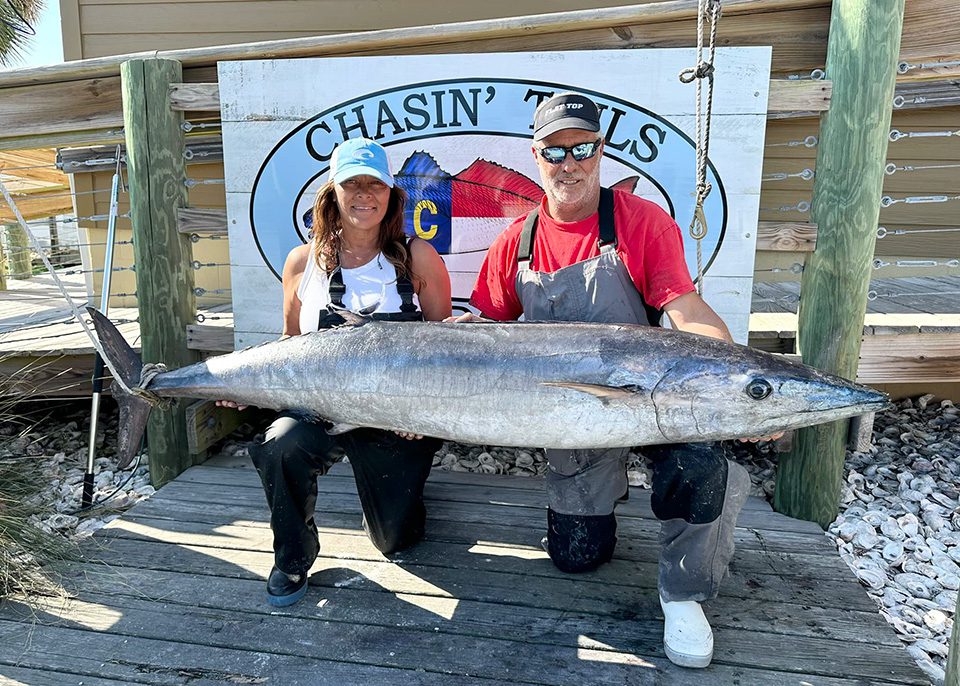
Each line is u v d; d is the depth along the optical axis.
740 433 2.11
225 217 3.76
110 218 4.09
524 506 3.36
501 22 3.43
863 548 3.11
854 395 2.03
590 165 2.41
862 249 3.13
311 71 3.60
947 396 5.09
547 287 2.53
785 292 5.29
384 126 3.62
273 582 2.53
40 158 8.80
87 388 4.27
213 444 4.18
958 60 3.27
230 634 2.37
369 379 2.33
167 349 3.81
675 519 2.25
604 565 2.79
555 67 3.45
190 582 2.68
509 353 2.22
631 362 2.12
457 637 2.34
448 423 2.27
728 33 3.35
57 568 2.74
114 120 3.89
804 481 3.27
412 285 2.76
